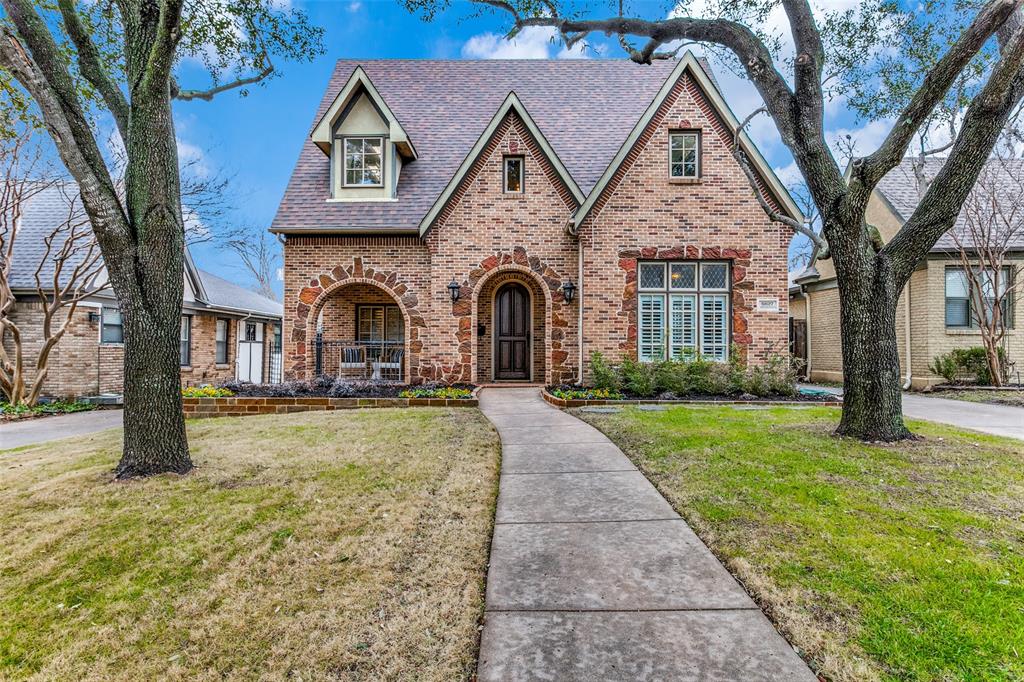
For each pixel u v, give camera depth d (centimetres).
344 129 1358
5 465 570
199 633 258
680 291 1143
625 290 1133
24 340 1281
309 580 305
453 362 1220
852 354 624
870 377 614
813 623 249
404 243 1297
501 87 1625
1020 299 1355
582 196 1193
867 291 617
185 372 1645
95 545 355
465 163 1205
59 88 498
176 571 321
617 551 332
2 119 721
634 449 587
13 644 256
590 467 524
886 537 340
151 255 519
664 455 551
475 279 1226
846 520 368
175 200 541
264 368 2222
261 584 302
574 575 302
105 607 284
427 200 1345
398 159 1395
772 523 365
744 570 300
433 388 1112
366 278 1295
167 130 531
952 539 337
